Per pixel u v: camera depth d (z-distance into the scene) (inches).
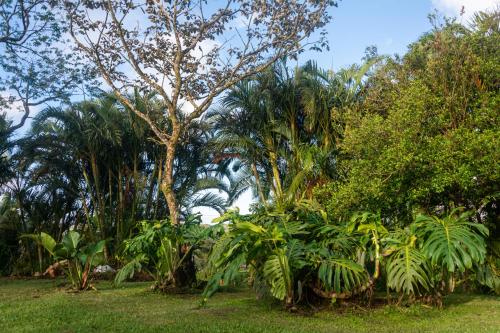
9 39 591.2
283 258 302.8
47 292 459.8
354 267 302.4
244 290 466.9
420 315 297.1
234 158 658.8
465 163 391.9
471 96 437.1
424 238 305.6
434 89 451.2
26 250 785.6
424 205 451.5
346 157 524.7
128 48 513.0
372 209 434.6
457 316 296.4
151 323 277.6
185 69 524.4
